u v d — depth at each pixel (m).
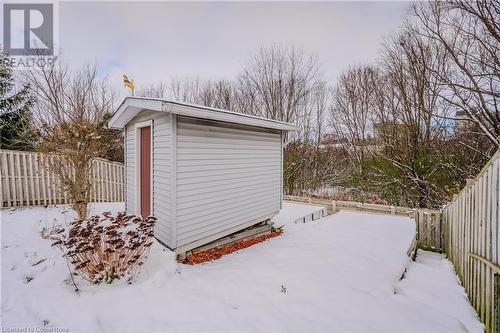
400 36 10.78
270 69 16.47
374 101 13.32
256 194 5.71
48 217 5.89
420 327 2.53
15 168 6.80
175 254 3.87
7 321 2.44
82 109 9.53
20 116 9.46
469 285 3.53
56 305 2.68
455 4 7.38
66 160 5.54
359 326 2.49
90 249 2.92
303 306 2.81
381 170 11.03
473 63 7.66
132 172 5.57
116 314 2.57
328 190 13.48
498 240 2.72
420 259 5.66
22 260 3.70
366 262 4.15
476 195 3.40
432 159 9.66
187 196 4.09
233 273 3.67
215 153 4.57
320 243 5.12
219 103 19.22
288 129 6.25
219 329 2.38
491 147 8.29
